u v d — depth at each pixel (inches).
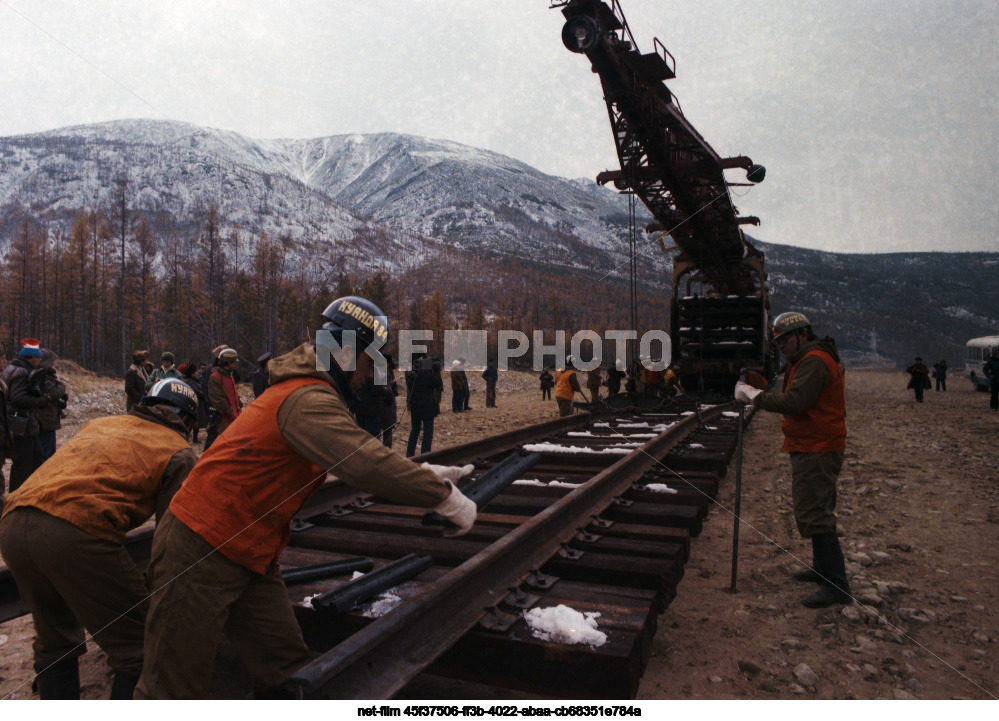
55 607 93.0
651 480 215.2
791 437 150.6
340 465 65.6
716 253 603.8
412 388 322.0
